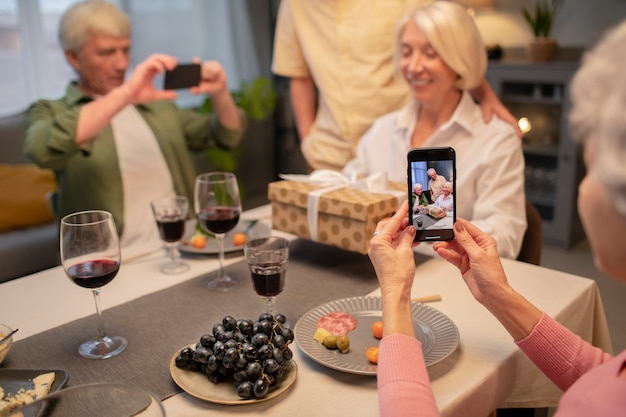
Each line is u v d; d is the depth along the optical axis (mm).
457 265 1102
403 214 1056
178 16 4242
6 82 3707
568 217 3775
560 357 984
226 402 903
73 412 763
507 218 1660
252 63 4633
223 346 944
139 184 2154
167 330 1169
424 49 1754
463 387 960
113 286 1401
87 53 2029
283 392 954
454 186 1070
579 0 3838
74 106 2086
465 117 1817
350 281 1395
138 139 2180
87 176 2080
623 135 586
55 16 3844
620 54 617
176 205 1504
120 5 3951
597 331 1445
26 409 761
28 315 1262
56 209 2268
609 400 685
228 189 1399
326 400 934
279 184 1565
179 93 4234
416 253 1561
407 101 2342
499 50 4086
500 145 1754
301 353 1077
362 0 2262
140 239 2135
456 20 1698
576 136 674
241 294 1333
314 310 1208
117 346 1107
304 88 2564
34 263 2740
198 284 1392
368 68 2293
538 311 1017
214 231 1400
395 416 777
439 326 1130
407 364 832
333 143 2441
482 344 1096
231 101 2238
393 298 915
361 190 1502
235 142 2352
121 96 1849
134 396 756
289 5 2420
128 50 2133
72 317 1245
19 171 2969
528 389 1168
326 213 1450
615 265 688
